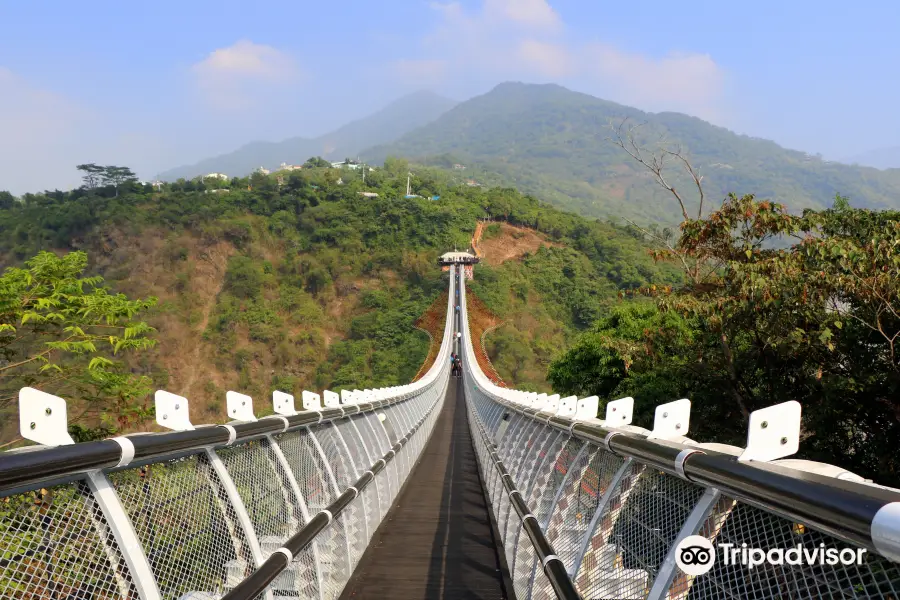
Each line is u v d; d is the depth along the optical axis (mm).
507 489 5867
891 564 1300
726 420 10602
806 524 1500
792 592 1621
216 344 77250
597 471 3629
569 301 92438
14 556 1751
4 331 8203
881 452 7961
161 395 2723
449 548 7000
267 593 3176
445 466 14812
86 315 8656
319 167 182750
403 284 97250
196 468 2812
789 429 1877
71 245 82312
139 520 2297
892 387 7578
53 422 1972
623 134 11250
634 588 2660
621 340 12258
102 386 8484
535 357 72875
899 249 7613
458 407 35750
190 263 86812
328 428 6031
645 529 2635
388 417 11102
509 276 95562
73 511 1959
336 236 103562
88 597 1975
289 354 78500
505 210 122312
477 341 70375
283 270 95625
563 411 5312
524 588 5023
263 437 3865
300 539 3600
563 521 4285
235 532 3018
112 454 2029
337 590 5172
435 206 116562
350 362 79312
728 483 1823
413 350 78750
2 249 81750
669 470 2281
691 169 10766
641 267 95625
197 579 2609
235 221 96000
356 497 6090
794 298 7934
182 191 111125
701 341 11070
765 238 9727
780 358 9000
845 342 8172
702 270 10953
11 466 1614
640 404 11578
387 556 6656
